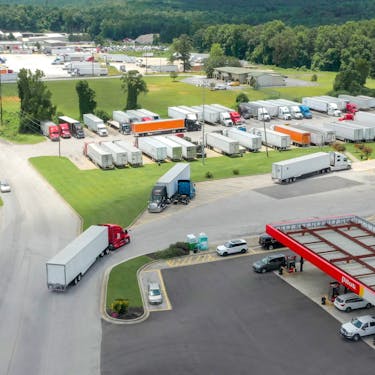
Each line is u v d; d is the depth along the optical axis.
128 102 187.38
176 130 160.00
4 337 59.38
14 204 102.19
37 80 166.50
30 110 162.12
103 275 73.25
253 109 179.00
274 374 52.31
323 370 52.94
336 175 119.12
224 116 168.50
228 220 93.38
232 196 105.62
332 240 72.31
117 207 99.06
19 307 65.50
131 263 76.31
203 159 127.44
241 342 57.72
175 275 73.50
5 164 129.75
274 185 112.19
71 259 69.00
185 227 90.56
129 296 67.44
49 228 90.25
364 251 68.50
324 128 147.50
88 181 115.31
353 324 58.59
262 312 63.72
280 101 188.88
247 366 53.56
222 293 68.44
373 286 59.03
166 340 58.22
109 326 61.19
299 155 134.12
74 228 90.19
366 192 106.88
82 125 169.62
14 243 84.25
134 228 90.62
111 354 55.94
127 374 52.66
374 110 189.50
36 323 61.97
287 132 148.12
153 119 164.00
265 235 82.31
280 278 72.25
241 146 143.50
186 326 60.97
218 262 77.44
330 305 65.19
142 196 104.81
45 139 155.25
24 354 56.22
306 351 56.03
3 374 53.03
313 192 107.38
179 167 110.50
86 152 135.00
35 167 126.44
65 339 58.75
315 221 77.38
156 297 65.56
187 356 55.28
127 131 161.12
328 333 59.38
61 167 125.94
